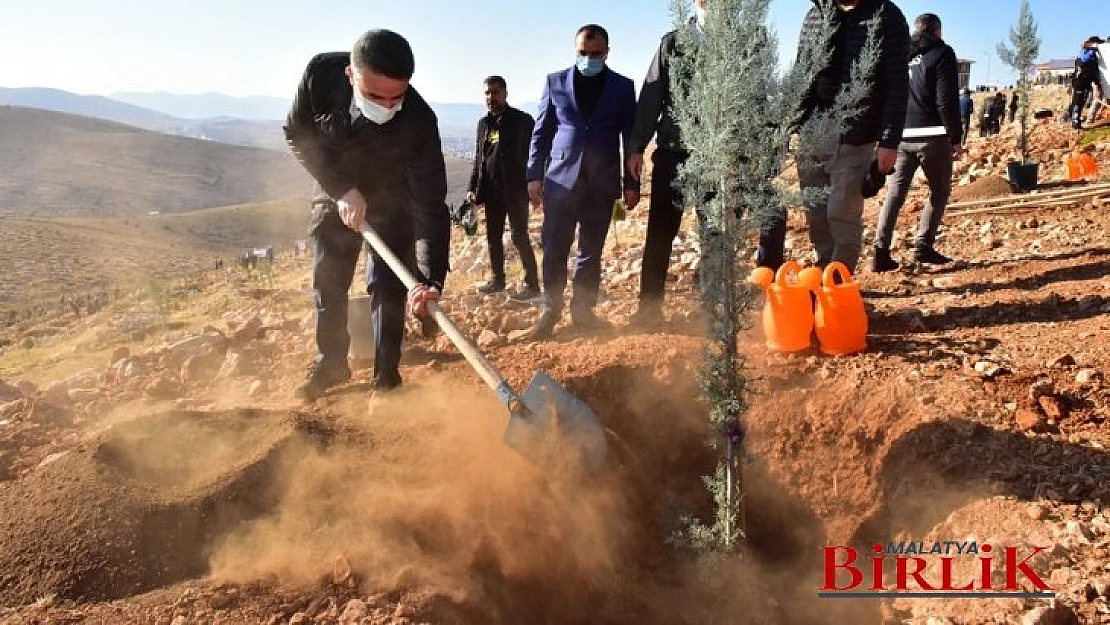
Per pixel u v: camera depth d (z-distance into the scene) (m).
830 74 4.73
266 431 3.58
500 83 6.81
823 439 3.98
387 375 4.14
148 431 3.54
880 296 5.96
